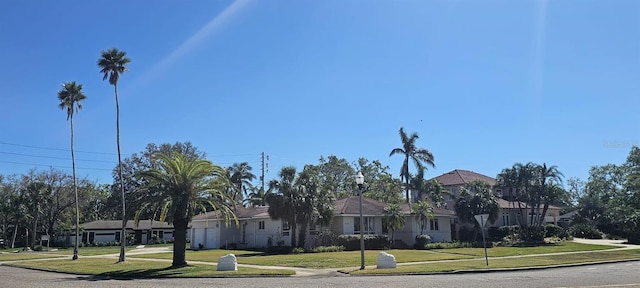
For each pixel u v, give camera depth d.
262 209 51.97
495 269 24.12
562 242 52.94
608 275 20.38
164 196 27.83
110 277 24.17
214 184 29.27
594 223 74.50
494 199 54.84
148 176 28.12
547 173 59.38
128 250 56.97
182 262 28.48
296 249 39.84
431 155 64.88
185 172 28.12
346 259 30.83
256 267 27.09
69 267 30.58
